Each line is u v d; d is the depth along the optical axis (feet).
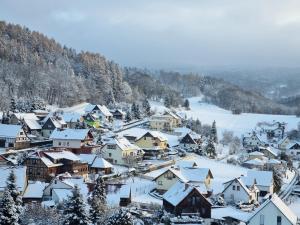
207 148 563.89
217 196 352.69
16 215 220.23
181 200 285.43
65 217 223.10
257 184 391.86
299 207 367.25
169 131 645.10
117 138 466.29
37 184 319.27
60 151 392.47
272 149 643.86
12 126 469.98
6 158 403.54
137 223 254.88
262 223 225.56
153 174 413.39
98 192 274.57
